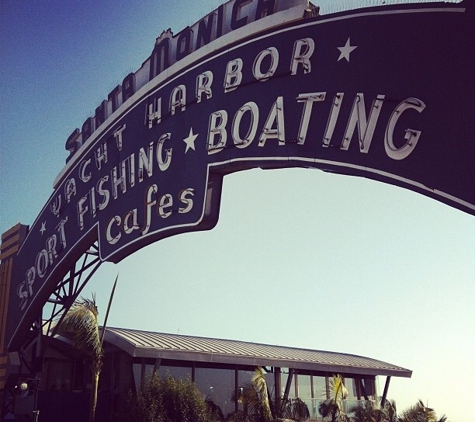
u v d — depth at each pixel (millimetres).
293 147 13781
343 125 12906
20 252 25891
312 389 32656
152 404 23312
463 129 11195
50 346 29625
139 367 27172
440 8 11883
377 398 36188
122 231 19062
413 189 11578
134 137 19312
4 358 25969
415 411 31016
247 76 15422
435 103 11609
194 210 16547
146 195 18234
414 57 12055
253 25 15375
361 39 12977
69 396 26562
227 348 29984
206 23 17328
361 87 12750
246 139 15062
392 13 12555
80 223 21500
